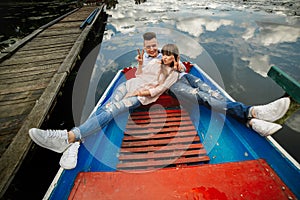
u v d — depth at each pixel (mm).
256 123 1555
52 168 2121
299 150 1991
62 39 4793
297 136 2164
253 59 4109
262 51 4473
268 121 1535
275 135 2184
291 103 1371
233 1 11648
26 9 10641
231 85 3236
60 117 2684
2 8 10750
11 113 2307
